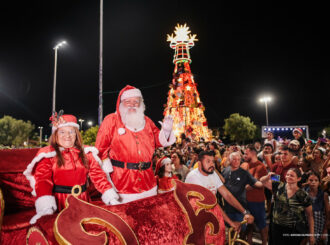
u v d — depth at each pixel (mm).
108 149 3055
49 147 2635
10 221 2371
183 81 30234
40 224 2023
